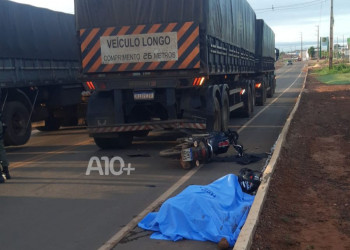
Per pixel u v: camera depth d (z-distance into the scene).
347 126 13.73
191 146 8.55
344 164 8.40
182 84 9.84
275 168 7.69
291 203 6.02
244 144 11.05
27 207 6.40
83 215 5.95
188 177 7.89
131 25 9.92
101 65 10.16
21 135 12.11
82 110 16.78
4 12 11.48
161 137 12.91
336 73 57.66
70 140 13.52
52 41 13.91
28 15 12.67
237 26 14.73
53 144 12.78
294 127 13.53
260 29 22.06
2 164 8.11
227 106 12.33
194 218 5.08
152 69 9.90
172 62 9.80
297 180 7.23
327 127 13.68
